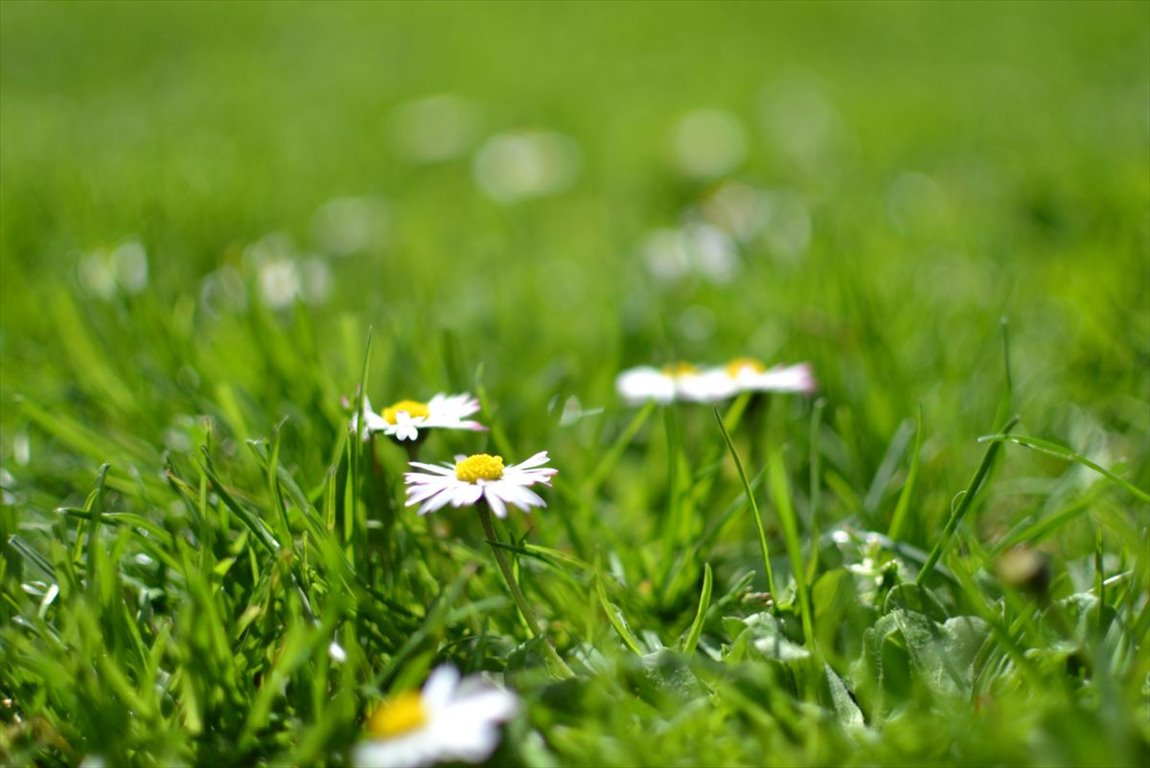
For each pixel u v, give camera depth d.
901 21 1.79
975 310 0.62
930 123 1.14
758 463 0.53
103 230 0.76
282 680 0.43
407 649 0.42
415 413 0.47
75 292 0.62
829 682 0.43
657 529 0.50
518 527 0.50
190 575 0.43
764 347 0.61
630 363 0.61
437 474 0.45
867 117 1.19
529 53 1.75
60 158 0.97
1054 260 0.67
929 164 0.99
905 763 0.40
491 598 0.45
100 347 0.58
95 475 0.51
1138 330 0.58
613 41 1.83
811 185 0.94
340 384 0.55
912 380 0.57
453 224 0.92
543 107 1.37
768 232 0.79
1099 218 0.72
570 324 0.66
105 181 0.88
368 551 0.47
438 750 0.39
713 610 0.46
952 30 1.70
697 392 0.51
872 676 0.44
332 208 0.92
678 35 1.85
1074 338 0.59
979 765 0.40
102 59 1.71
